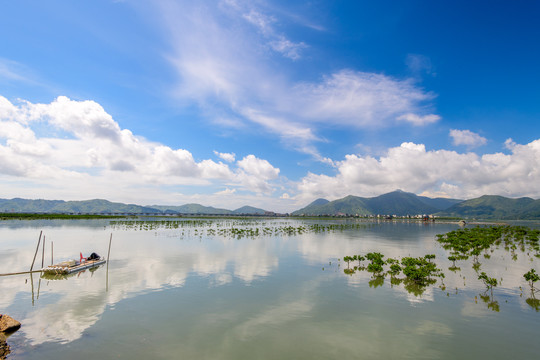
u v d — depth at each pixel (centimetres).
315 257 4919
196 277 3469
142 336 1938
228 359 1667
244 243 6775
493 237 7600
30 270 3725
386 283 3281
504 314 2366
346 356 1717
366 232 10938
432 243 7206
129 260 4512
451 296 2822
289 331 2042
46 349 1745
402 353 1756
